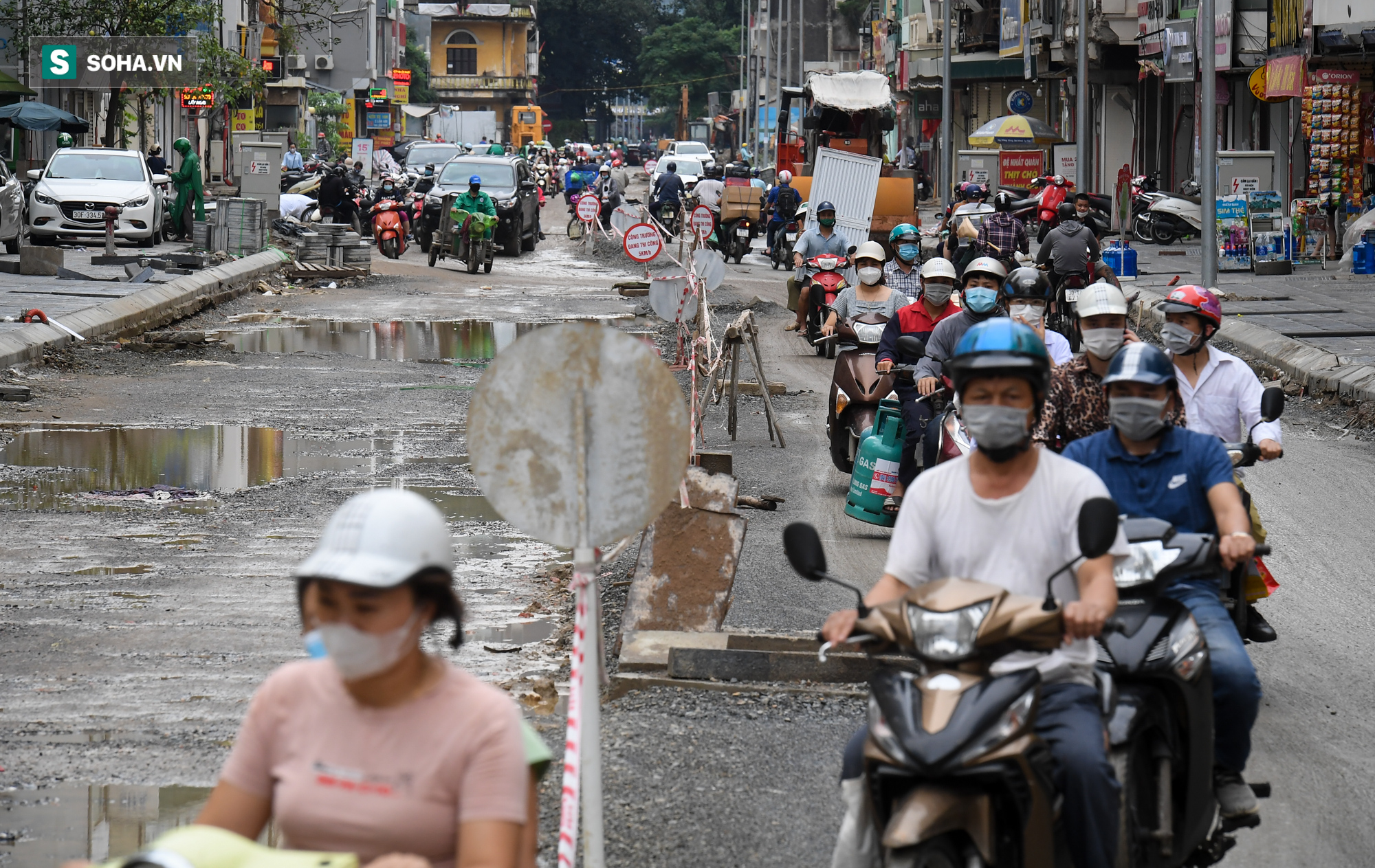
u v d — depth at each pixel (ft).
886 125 254.47
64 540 58.13
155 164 246.47
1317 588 52.49
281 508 64.28
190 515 62.95
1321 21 171.32
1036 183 226.58
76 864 16.83
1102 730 22.99
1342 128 174.91
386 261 211.61
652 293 101.65
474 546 58.59
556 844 30.83
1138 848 24.89
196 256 161.89
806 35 642.22
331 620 17.13
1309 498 67.72
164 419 86.79
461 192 223.71
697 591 44.34
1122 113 279.08
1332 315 125.08
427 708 17.78
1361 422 88.48
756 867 29.63
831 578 23.20
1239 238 165.27
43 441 79.10
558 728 38.14
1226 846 28.76
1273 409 39.19
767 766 34.91
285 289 171.12
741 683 40.52
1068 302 124.16
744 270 213.46
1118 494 32.40
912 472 59.93
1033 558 23.63
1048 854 21.31
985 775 20.86
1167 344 42.68
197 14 239.71
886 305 80.28
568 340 25.18
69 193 185.68
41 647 44.47
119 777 34.24
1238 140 224.33
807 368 113.19
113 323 120.98
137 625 47.03
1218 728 28.91
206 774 34.60
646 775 34.14
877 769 21.24
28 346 103.09
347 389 99.30
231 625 47.21
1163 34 232.12
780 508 66.18
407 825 17.52
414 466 73.92
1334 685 41.96
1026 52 295.89
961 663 21.89
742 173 339.77
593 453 25.31
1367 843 31.32
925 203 383.65
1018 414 22.97
